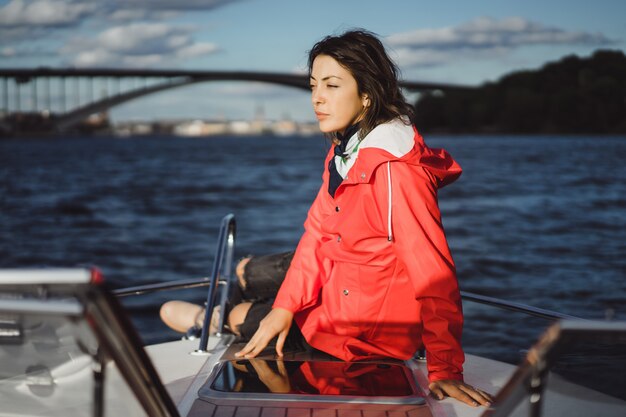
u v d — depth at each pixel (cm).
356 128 164
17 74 10175
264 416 137
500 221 1267
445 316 149
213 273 206
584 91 6166
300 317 176
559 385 95
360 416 137
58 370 99
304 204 1750
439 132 8406
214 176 2775
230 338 200
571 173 2527
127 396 102
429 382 152
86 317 82
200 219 1457
